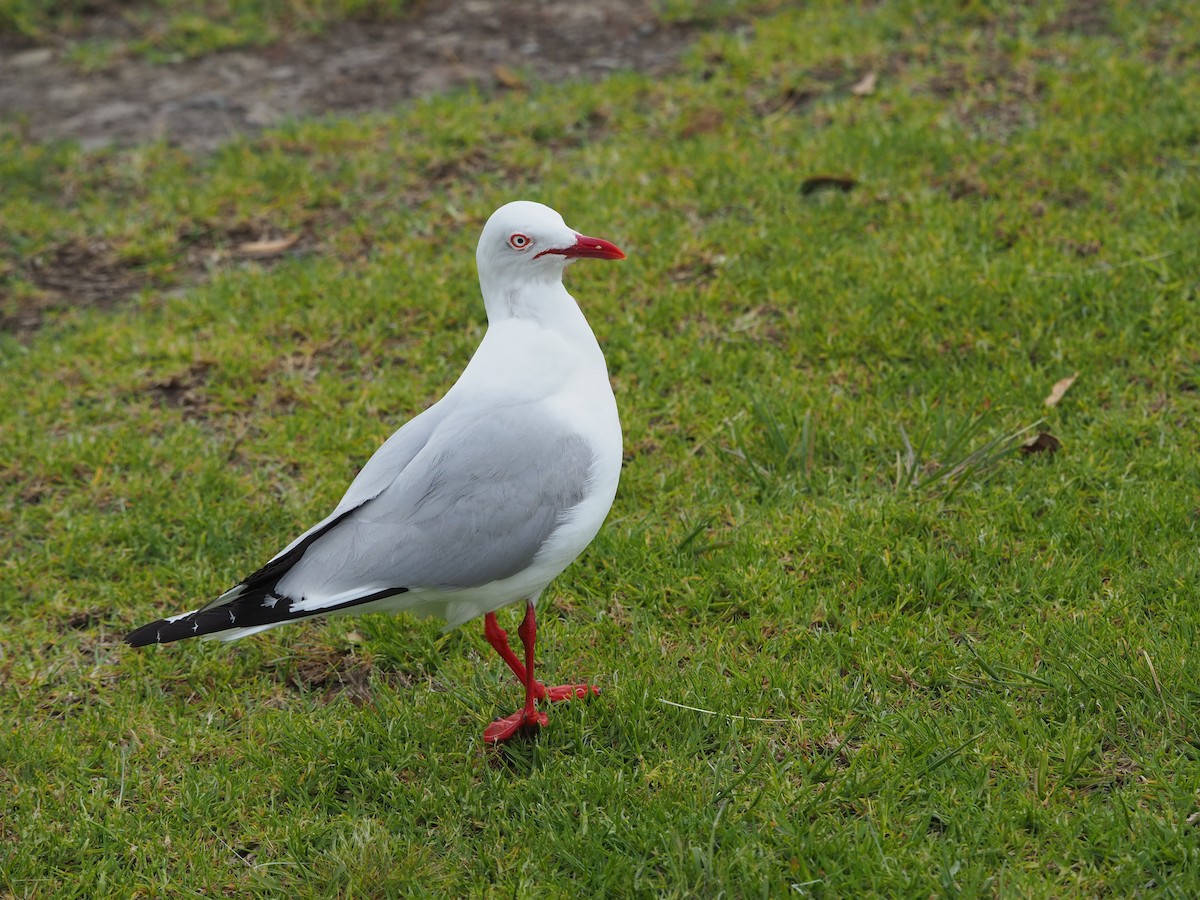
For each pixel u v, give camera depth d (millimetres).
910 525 9359
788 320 11641
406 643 8906
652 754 7742
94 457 10820
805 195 13508
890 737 7605
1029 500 9422
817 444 10281
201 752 8078
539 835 7180
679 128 14969
